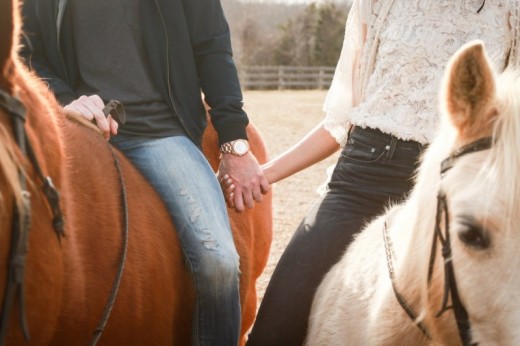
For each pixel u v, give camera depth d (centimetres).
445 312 244
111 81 320
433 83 306
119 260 271
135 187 302
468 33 304
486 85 228
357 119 323
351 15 340
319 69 4312
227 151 342
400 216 276
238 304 319
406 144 311
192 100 329
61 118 263
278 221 907
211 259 303
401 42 310
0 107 201
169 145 318
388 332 272
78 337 258
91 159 274
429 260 245
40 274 209
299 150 359
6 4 200
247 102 2805
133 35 318
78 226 255
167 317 305
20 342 210
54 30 318
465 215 220
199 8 333
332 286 311
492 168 218
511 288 214
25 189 199
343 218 326
